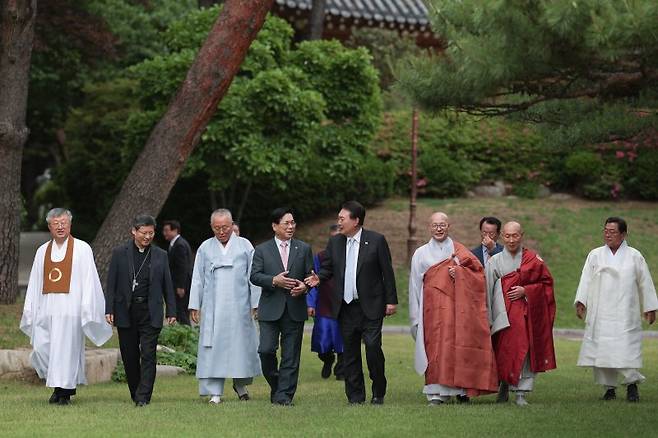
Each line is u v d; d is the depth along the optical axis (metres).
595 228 35.00
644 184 38.03
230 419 12.65
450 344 14.12
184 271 20.70
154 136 20.45
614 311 15.08
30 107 41.88
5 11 21.06
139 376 14.48
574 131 14.51
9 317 19.88
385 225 35.81
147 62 32.00
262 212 36.28
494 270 14.72
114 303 14.15
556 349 22.61
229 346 14.29
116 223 20.42
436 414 13.12
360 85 33.19
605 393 15.48
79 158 38.69
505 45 12.27
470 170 39.19
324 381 17.48
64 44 35.66
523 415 13.12
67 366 14.01
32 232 49.78
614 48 11.59
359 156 33.59
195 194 35.88
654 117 13.79
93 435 11.43
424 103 13.98
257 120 30.95
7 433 11.55
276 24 32.97
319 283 14.39
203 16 32.41
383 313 14.11
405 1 43.56
